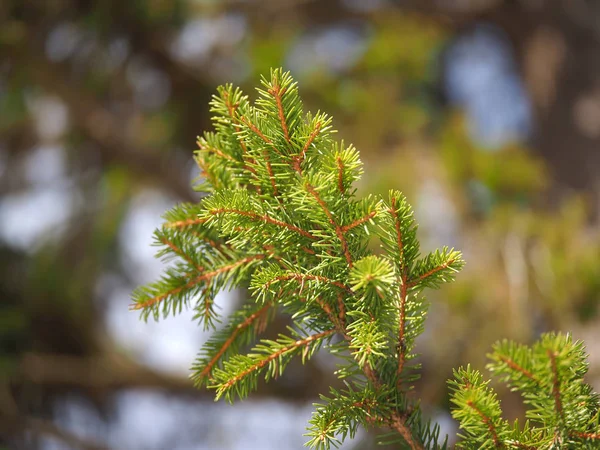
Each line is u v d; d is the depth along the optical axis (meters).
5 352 2.46
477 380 0.68
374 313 0.70
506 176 2.11
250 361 0.71
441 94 3.21
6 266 2.61
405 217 0.69
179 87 2.53
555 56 2.66
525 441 0.67
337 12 3.03
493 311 1.74
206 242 0.76
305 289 0.70
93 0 2.21
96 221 2.90
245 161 0.73
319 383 2.34
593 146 2.46
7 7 2.19
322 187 0.68
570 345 0.64
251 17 2.94
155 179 2.75
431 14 2.98
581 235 1.86
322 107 2.56
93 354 2.63
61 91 2.44
